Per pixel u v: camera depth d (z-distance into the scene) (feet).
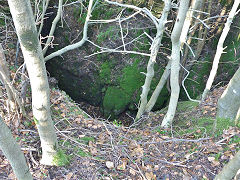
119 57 20.66
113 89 21.31
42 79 6.75
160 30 13.21
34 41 5.75
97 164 11.41
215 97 17.61
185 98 22.52
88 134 13.88
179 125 16.16
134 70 20.80
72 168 10.87
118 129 15.49
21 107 12.37
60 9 15.31
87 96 22.43
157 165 11.63
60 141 12.47
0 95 12.95
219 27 21.13
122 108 21.57
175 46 11.92
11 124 12.26
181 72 20.92
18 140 11.66
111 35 20.25
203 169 10.91
